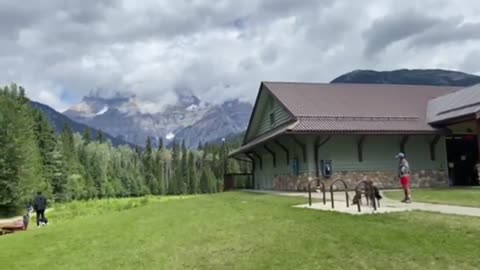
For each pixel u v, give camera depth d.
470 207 10.82
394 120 22.12
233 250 7.80
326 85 26.38
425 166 22.69
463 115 19.80
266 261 6.98
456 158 23.56
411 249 6.77
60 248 9.72
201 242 8.62
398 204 12.08
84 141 90.56
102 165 78.38
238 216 11.29
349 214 9.95
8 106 43.28
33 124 50.38
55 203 50.41
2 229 18.91
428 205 11.55
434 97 25.77
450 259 6.27
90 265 7.94
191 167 89.25
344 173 21.61
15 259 9.02
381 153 22.22
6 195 40.03
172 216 12.77
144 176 89.88
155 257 7.95
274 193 20.75
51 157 54.81
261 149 29.27
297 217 10.21
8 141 40.78
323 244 7.48
